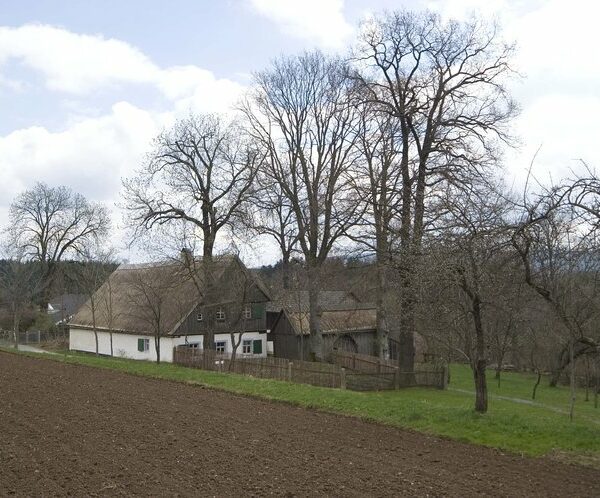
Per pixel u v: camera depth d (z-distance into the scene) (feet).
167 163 131.54
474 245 46.96
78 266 220.02
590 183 40.91
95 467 38.55
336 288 155.43
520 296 54.03
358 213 112.06
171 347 150.82
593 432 47.39
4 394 66.95
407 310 85.66
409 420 53.42
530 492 34.81
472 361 56.44
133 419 54.34
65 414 56.08
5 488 34.12
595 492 35.06
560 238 51.67
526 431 48.01
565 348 92.58
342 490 34.50
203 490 34.19
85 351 183.32
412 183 99.35
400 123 106.63
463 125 99.55
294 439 47.42
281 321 171.01
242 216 131.03
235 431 50.03
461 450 44.47
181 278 135.23
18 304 185.68
